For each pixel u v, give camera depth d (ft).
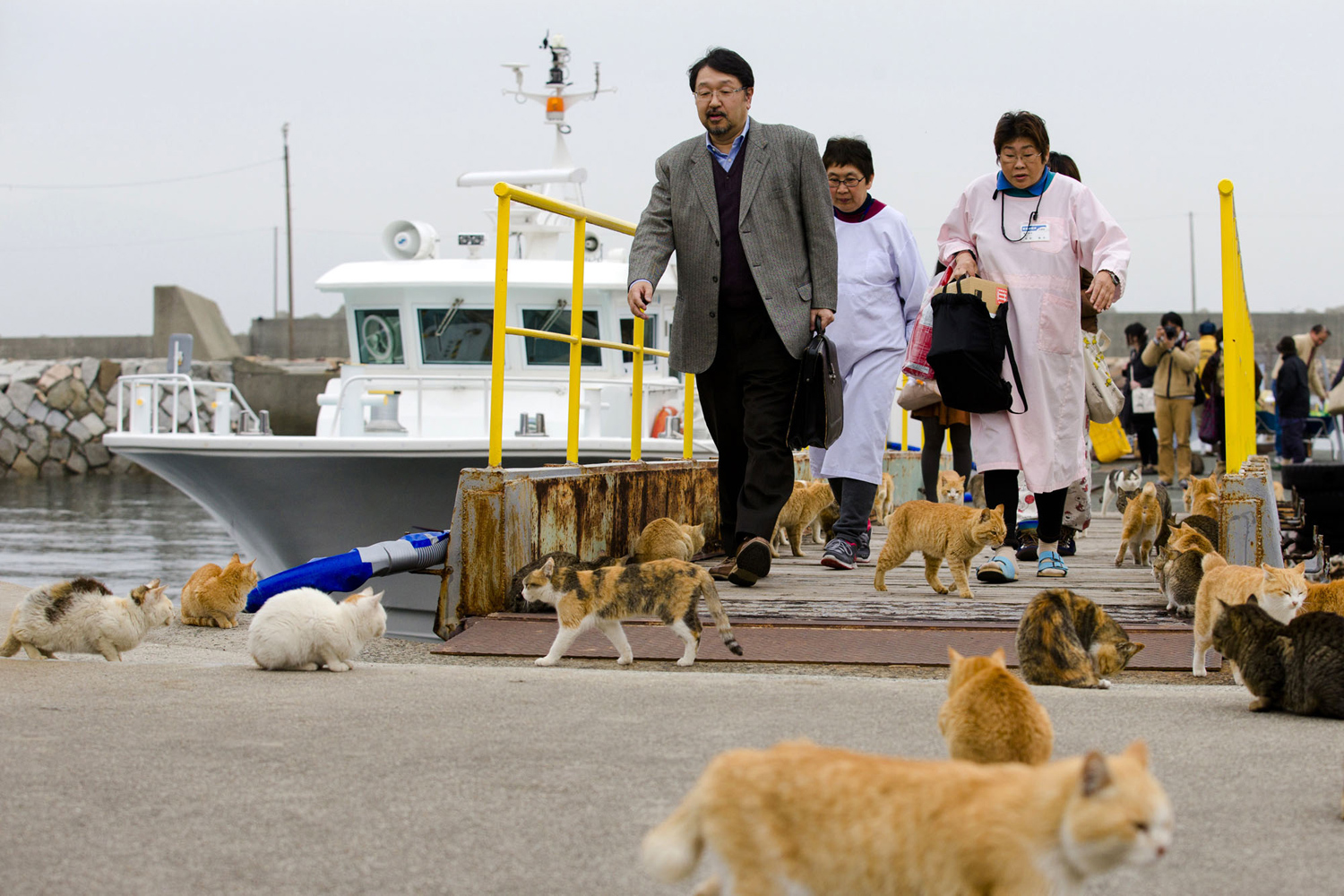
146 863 8.93
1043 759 10.30
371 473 34.60
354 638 17.51
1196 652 17.28
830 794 7.37
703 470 32.42
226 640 24.80
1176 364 57.98
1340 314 171.63
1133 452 72.90
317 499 35.53
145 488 121.60
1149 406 65.10
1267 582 16.97
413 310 43.34
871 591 24.52
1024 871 6.88
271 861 9.00
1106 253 23.68
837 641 18.92
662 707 14.32
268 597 21.36
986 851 6.94
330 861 9.02
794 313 23.76
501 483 21.53
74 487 123.65
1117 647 16.88
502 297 22.48
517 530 21.89
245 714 13.88
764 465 24.49
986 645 18.60
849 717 13.73
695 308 24.20
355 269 44.50
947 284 24.20
